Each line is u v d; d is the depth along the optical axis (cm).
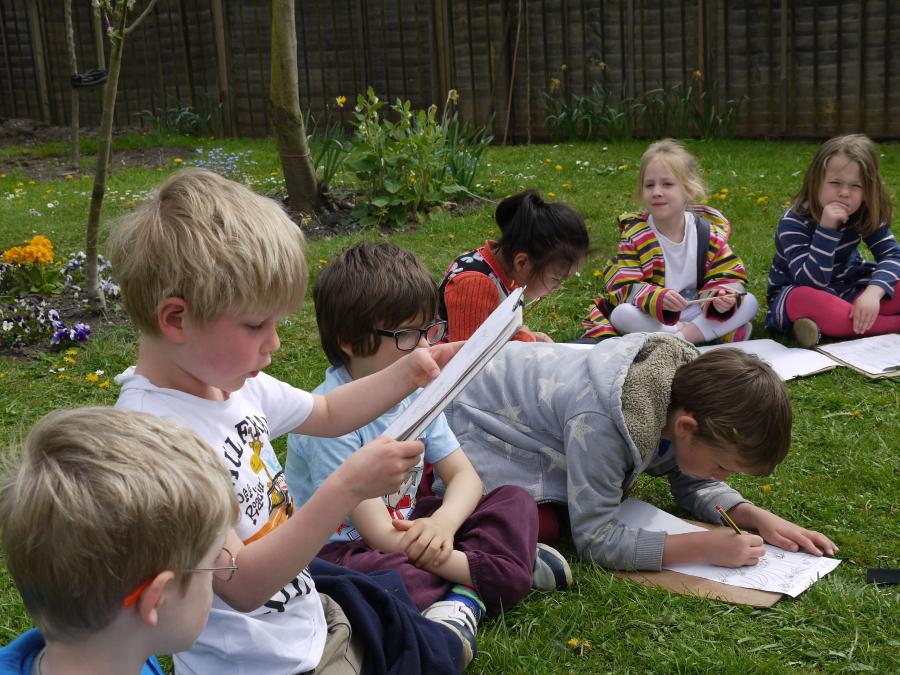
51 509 121
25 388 419
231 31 1068
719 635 238
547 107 991
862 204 453
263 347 171
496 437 292
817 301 440
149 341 173
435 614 231
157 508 123
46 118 1202
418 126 689
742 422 247
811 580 257
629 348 274
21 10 1176
